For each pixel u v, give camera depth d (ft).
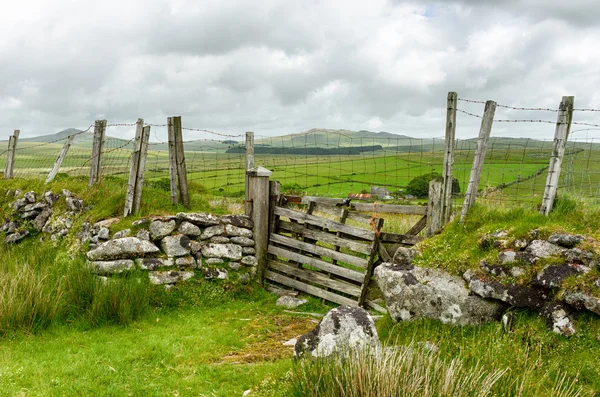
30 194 48.32
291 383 16.03
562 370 17.34
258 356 22.70
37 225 46.47
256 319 29.71
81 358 22.12
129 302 28.43
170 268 33.04
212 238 35.58
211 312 31.27
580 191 24.06
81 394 18.25
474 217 25.13
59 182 48.85
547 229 21.72
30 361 21.50
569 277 19.31
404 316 23.97
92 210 39.93
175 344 24.43
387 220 47.29
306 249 35.37
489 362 16.88
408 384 13.37
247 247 37.29
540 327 19.42
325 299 33.91
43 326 26.18
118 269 31.63
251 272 36.78
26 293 26.76
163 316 29.81
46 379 19.53
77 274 29.45
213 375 20.15
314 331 18.74
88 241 36.29
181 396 18.24
